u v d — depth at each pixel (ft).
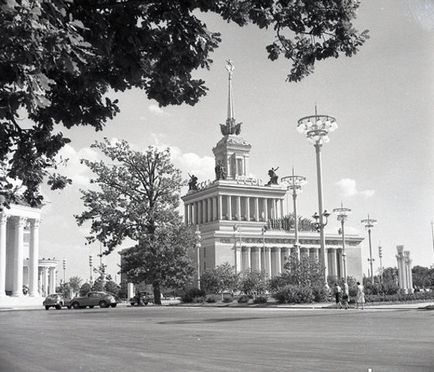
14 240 281.33
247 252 422.41
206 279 278.87
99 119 41.68
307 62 45.37
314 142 163.22
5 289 289.33
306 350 41.24
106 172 207.62
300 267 176.86
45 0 24.81
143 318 104.73
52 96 40.29
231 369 32.22
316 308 134.51
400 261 276.00
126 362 36.99
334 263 465.88
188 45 37.50
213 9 41.55
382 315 93.61
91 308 208.95
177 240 214.07
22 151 43.83
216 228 437.17
